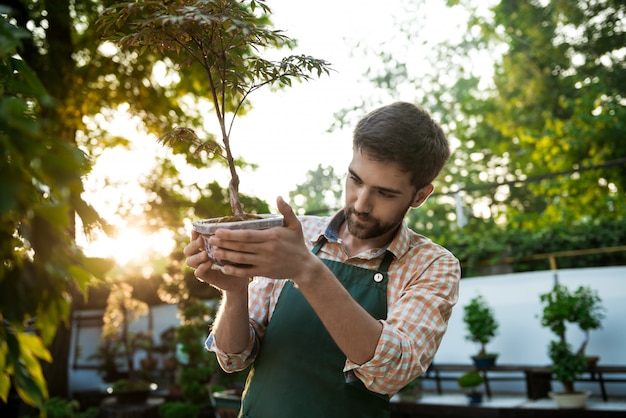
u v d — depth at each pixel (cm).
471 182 1830
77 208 91
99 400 1061
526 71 1480
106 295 1123
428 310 153
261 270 123
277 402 158
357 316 133
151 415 822
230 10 128
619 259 959
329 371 158
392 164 147
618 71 1344
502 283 851
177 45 133
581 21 1390
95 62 751
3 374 102
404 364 139
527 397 790
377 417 157
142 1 129
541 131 1488
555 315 702
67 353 805
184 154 741
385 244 170
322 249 176
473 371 820
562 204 1366
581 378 753
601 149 1264
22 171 81
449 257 167
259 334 175
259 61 139
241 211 137
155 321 1164
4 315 83
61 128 659
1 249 83
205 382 775
